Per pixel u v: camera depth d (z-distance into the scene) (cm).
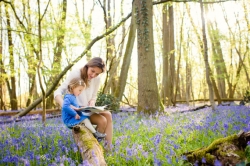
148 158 378
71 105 404
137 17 1061
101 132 436
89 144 355
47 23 1242
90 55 1733
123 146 449
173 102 1978
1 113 1466
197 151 349
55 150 423
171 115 970
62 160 334
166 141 457
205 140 462
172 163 340
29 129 692
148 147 433
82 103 455
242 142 333
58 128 650
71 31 1288
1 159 382
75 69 447
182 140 488
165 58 2002
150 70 1034
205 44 1057
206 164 330
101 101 1274
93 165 315
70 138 504
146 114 961
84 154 347
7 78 1823
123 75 1451
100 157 343
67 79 443
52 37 1243
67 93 421
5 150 431
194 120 706
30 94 2036
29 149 435
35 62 1284
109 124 439
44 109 778
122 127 661
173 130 585
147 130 614
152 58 1045
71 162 327
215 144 336
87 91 460
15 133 671
